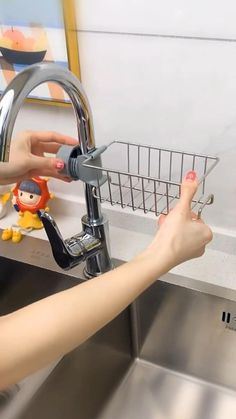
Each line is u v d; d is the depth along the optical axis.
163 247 0.51
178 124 0.69
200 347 0.78
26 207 0.85
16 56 0.74
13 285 0.85
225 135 0.67
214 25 0.59
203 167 0.71
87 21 0.67
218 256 0.77
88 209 0.69
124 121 0.73
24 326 0.44
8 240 0.85
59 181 0.87
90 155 0.63
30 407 0.76
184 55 0.63
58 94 0.75
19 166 0.66
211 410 0.78
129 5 0.63
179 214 0.53
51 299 0.46
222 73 0.62
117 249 0.81
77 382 0.79
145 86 0.68
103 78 0.71
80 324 0.45
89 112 0.61
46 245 0.83
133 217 0.82
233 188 0.71
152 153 0.74
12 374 0.43
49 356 0.45
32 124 0.82
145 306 0.78
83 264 0.77
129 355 0.85
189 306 0.74
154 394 0.81
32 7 0.68
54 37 0.70
